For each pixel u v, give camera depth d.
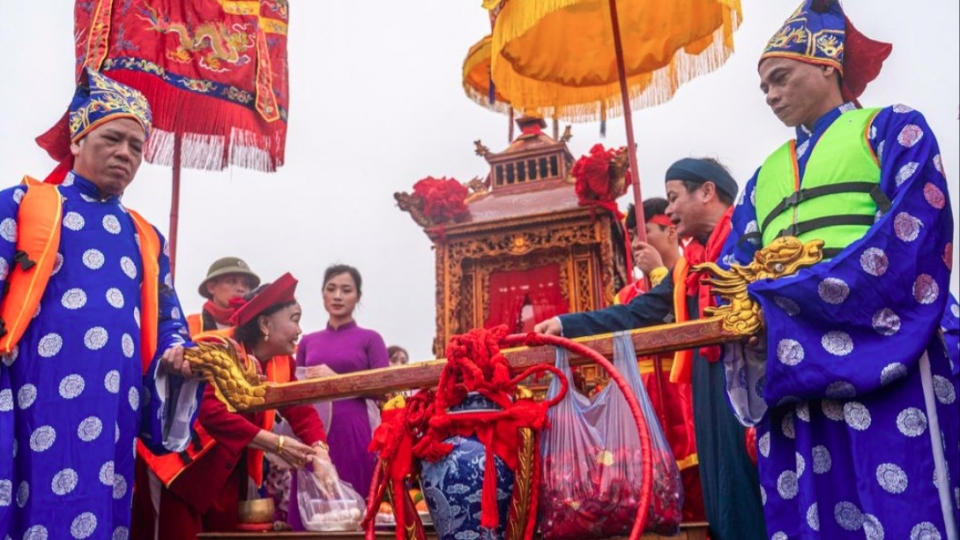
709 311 2.37
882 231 2.16
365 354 4.72
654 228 4.23
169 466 3.29
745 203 2.74
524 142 5.52
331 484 3.29
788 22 2.64
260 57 3.96
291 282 3.90
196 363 2.80
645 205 4.30
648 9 3.92
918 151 2.27
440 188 5.12
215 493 3.29
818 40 2.55
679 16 3.86
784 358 2.17
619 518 2.23
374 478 2.47
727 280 2.36
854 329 2.15
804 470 2.21
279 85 4.08
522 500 2.27
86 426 2.50
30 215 2.64
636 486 2.24
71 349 2.56
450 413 2.35
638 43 3.98
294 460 3.28
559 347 2.43
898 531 2.05
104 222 2.79
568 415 2.35
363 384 2.65
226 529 3.42
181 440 2.85
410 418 2.39
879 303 2.13
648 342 2.41
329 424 4.21
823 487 2.21
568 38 4.04
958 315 3.39
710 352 2.81
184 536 3.29
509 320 4.89
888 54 2.62
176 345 2.82
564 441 2.32
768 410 2.32
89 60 3.57
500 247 4.99
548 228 4.93
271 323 3.86
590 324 3.01
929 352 2.19
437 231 5.09
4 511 2.35
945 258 2.19
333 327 4.83
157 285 2.95
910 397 2.13
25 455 2.46
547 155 5.38
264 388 2.78
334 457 4.25
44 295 2.61
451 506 2.29
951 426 2.16
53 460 2.45
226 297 4.73
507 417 2.29
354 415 4.35
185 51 3.75
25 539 2.38
